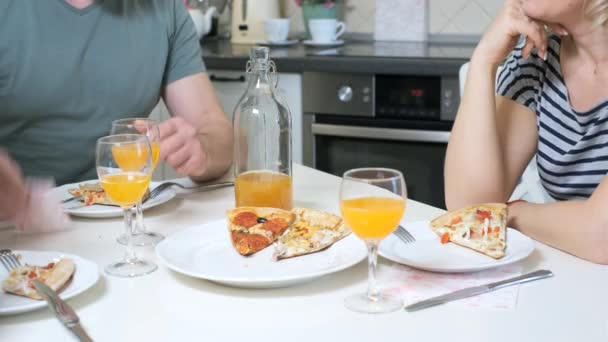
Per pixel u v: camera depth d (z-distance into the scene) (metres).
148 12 1.80
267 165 1.32
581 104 1.47
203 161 1.54
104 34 1.73
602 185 1.16
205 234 1.19
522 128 1.56
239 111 1.32
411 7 3.16
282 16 3.54
